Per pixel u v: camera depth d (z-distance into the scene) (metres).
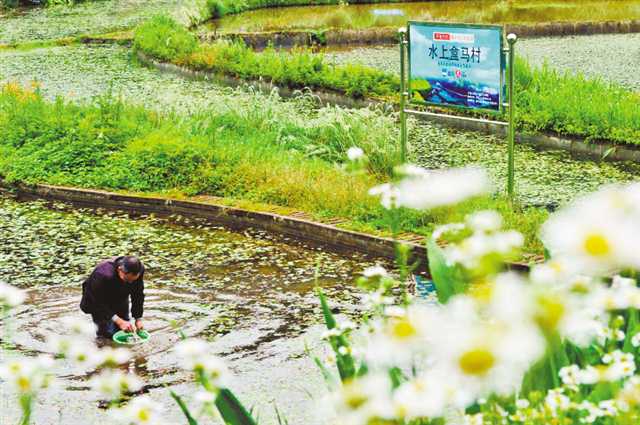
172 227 12.73
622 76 23.12
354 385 2.02
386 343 1.82
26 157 14.91
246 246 11.86
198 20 34.78
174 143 14.66
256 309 9.70
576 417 3.32
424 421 3.16
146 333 8.89
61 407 7.61
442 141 16.84
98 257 11.55
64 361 8.38
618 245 1.75
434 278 3.68
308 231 11.99
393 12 36.38
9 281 10.66
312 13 37.09
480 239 2.05
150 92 22.06
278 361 8.43
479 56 12.62
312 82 21.45
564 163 15.24
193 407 7.49
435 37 13.06
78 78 24.19
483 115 17.61
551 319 1.60
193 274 10.84
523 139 16.73
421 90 13.44
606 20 30.80
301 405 7.57
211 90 22.36
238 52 24.20
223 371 2.99
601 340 3.76
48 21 35.34
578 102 16.91
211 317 9.46
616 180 14.14
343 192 12.65
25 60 27.12
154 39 26.50
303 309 9.68
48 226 12.87
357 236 11.49
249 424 3.93
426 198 2.23
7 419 7.44
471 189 2.23
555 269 1.94
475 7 36.88
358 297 10.00
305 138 15.87
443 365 1.64
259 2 38.69
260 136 15.96
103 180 14.05
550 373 3.53
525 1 38.03
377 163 14.59
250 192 13.27
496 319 1.63
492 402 3.17
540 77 19.22
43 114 16.56
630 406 2.87
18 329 9.07
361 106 20.31
